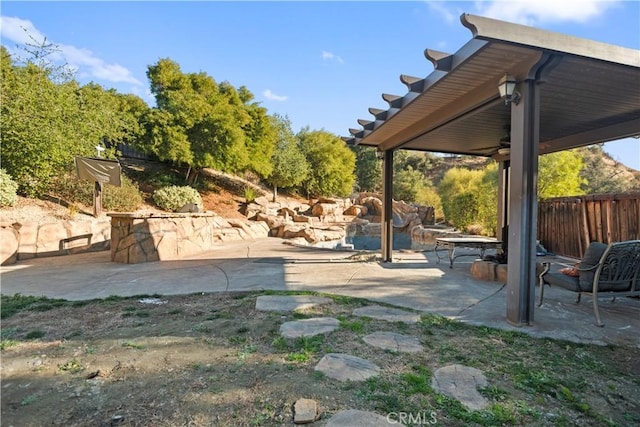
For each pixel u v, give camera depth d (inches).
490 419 68.1
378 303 150.7
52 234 284.4
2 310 135.0
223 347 100.5
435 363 92.4
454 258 287.4
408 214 654.5
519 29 102.3
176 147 442.6
